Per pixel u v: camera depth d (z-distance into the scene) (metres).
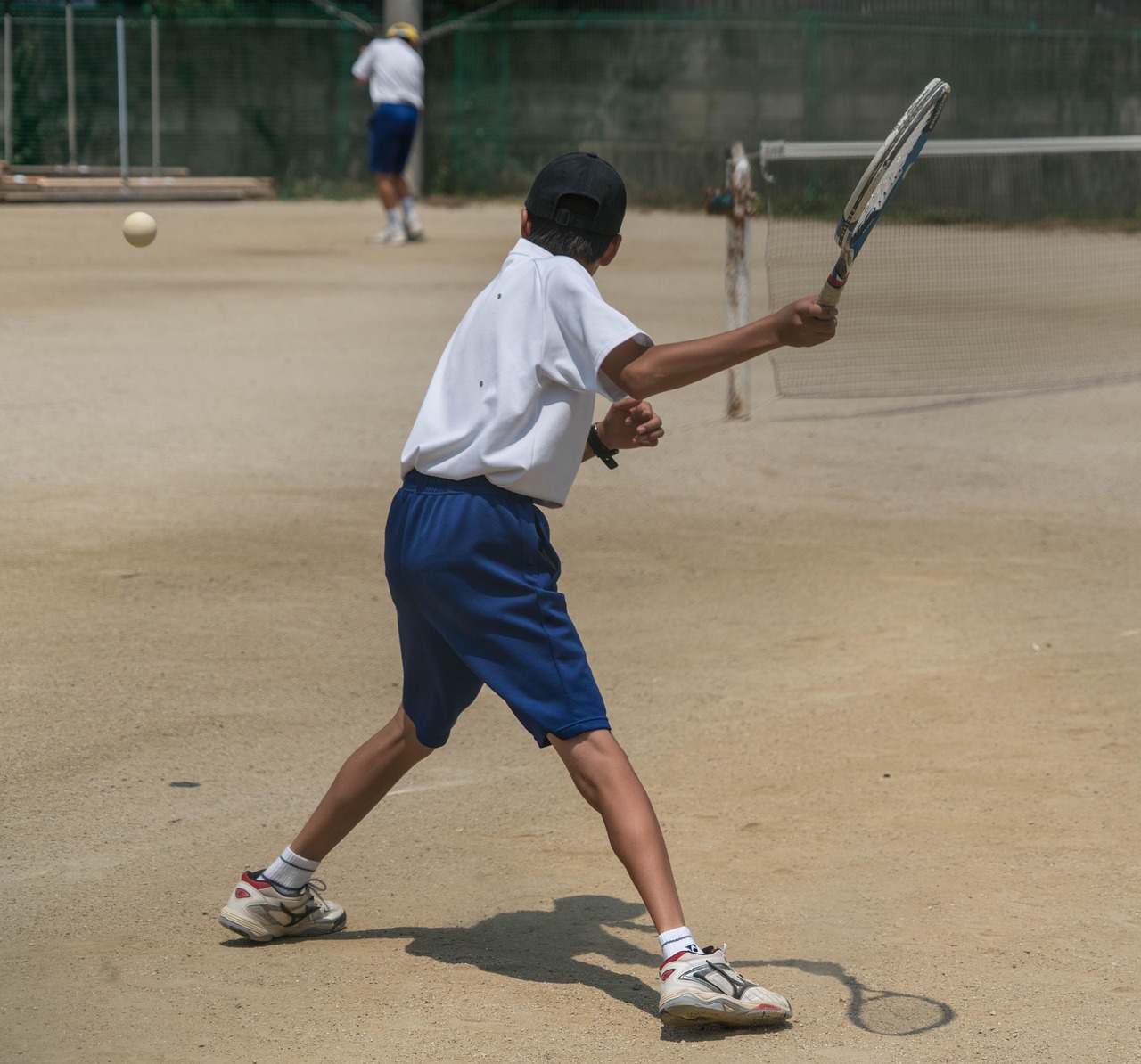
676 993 6.08
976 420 21.69
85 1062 5.95
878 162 5.95
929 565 14.58
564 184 6.58
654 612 13.10
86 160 56.25
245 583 13.68
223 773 9.54
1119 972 6.91
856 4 52.41
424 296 32.06
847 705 10.91
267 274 35.56
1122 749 10.02
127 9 56.44
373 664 11.71
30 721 10.29
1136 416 21.97
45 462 18.02
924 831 8.72
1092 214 51.16
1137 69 51.94
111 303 30.58
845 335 28.88
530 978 6.85
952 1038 6.24
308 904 7.27
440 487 6.53
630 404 6.88
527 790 9.47
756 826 8.80
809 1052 6.10
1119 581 14.08
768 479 18.16
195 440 19.31
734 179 20.48
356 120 57.41
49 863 8.18
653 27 53.72
